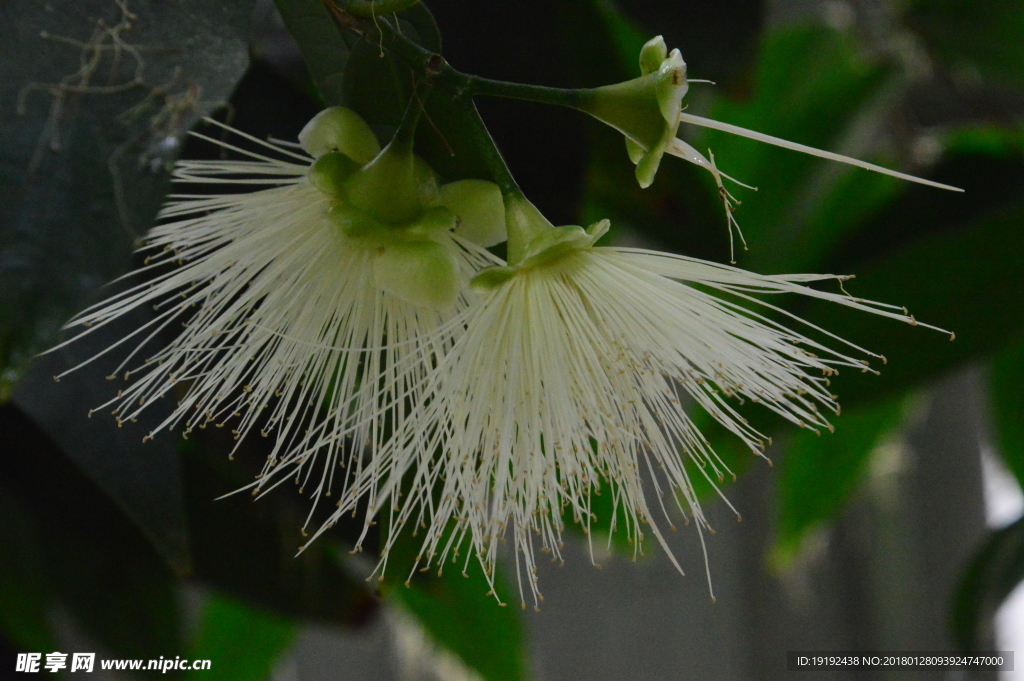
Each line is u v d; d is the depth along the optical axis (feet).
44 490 1.89
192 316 1.71
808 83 2.39
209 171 1.68
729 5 1.80
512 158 1.75
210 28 1.54
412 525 1.77
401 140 1.62
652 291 1.63
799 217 2.39
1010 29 2.11
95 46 1.53
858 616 3.09
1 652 2.00
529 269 1.63
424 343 1.63
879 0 2.36
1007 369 2.37
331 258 1.65
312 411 1.75
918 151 2.44
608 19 1.88
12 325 1.49
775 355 1.64
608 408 1.63
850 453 2.45
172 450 1.71
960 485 3.08
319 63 1.68
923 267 1.92
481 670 2.19
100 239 1.50
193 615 2.37
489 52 1.76
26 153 1.51
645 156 1.61
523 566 2.80
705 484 2.03
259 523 1.87
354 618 1.90
